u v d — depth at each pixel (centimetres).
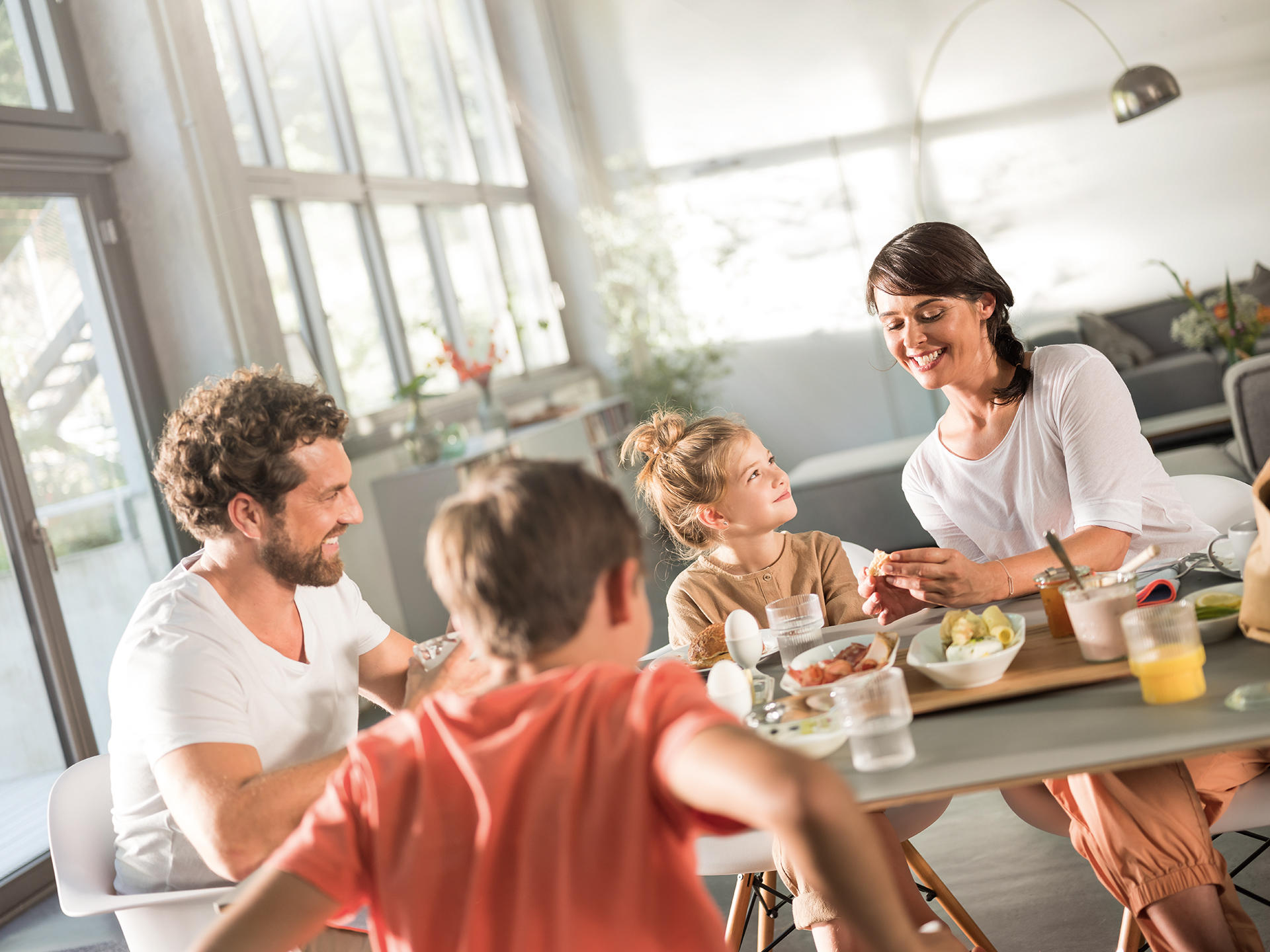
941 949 110
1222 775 127
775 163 725
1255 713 96
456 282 652
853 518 501
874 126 704
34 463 346
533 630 79
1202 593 130
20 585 334
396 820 77
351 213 566
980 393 188
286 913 77
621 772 71
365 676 181
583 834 71
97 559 366
